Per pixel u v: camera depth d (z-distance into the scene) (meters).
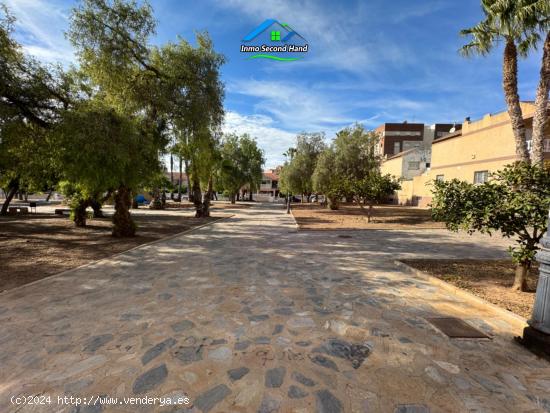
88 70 10.09
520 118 9.98
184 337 3.45
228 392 2.49
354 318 4.00
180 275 6.14
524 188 4.52
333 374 2.74
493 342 3.36
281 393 2.48
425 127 54.47
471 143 23.00
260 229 14.48
